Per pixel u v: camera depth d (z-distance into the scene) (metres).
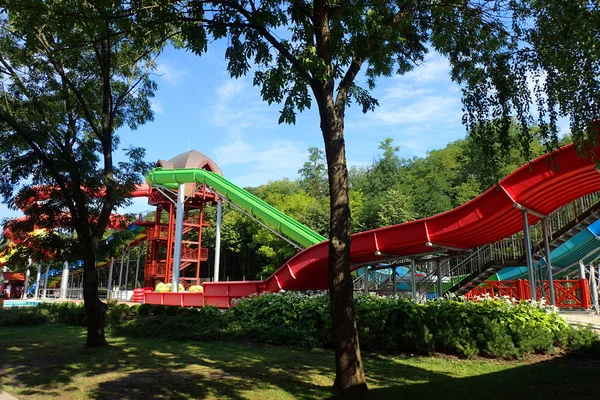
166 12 7.80
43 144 10.48
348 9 7.26
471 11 8.40
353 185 62.12
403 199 42.91
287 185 63.56
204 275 61.41
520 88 7.45
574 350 9.42
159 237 37.12
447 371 7.89
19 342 11.88
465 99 8.01
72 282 60.72
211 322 13.07
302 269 19.25
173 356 9.35
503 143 7.58
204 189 35.28
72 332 14.23
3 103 11.44
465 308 10.02
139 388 6.70
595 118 6.38
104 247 11.65
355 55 7.64
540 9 7.09
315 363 8.56
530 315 9.96
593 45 6.35
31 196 11.07
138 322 13.68
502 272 22.97
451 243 16.89
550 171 12.32
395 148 62.19
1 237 12.00
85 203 11.20
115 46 12.34
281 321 12.13
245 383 6.93
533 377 7.25
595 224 17.67
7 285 61.25
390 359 9.04
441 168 54.00
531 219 16.36
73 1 8.25
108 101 11.70
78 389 6.71
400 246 16.22
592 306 17.11
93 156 11.26
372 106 9.31
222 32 7.87
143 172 11.97
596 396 5.98
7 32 11.48
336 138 6.78
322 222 43.69
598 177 12.66
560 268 22.19
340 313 6.18
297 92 8.04
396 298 12.50
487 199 13.92
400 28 7.93
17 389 6.75
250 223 45.75
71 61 11.74
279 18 7.82
